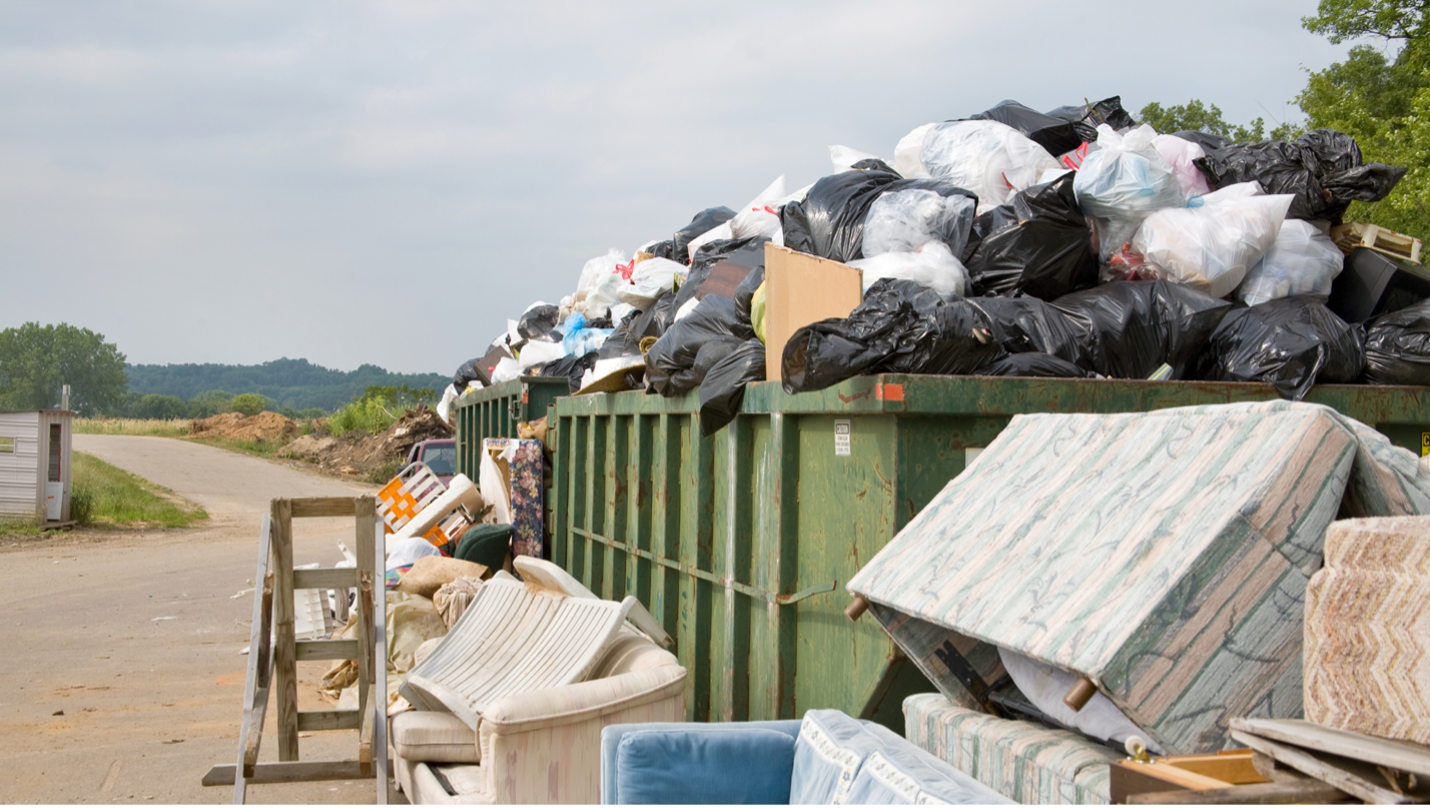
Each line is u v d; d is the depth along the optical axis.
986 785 2.58
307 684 7.17
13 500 18.12
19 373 128.50
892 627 2.95
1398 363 3.93
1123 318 4.01
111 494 22.80
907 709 3.04
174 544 16.94
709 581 4.94
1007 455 3.08
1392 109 24.52
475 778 4.26
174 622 9.93
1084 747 2.43
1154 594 2.11
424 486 9.86
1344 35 24.67
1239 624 2.13
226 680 7.47
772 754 2.94
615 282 8.83
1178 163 5.00
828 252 4.79
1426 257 9.27
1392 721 1.91
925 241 4.45
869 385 3.37
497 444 9.04
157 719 6.34
